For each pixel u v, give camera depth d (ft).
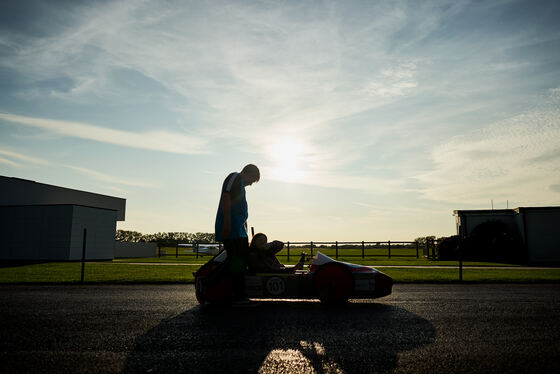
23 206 78.13
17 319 13.83
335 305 17.58
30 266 50.70
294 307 16.92
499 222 72.13
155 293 21.95
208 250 118.93
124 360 8.93
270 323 13.12
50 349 9.84
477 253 69.67
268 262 18.37
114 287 25.49
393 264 53.88
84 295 20.90
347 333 11.63
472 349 9.86
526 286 26.32
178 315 14.69
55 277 31.89
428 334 11.51
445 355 9.34
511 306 16.98
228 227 16.15
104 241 83.35
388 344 10.36
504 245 68.28
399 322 13.33
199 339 10.87
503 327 12.51
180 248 199.52
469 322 13.33
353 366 8.53
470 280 29.09
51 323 13.08
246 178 17.43
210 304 17.62
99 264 55.62
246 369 8.32
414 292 22.59
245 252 16.87
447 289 24.29
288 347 10.04
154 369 8.30
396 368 8.39
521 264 61.98
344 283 17.29
